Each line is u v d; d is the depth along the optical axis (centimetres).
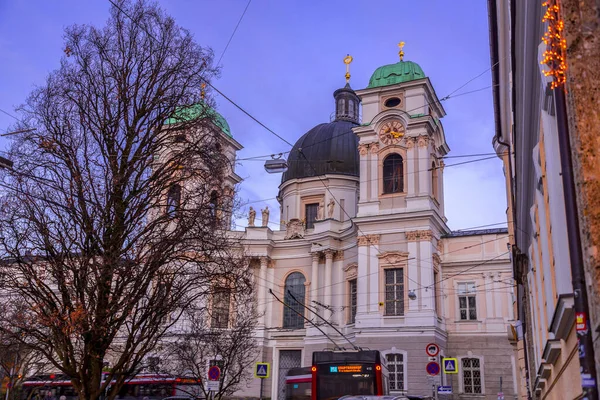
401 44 4625
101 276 1359
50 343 1380
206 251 1564
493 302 4194
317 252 4566
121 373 1439
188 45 1672
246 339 3209
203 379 3075
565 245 780
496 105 1838
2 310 1443
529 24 829
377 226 4188
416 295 3950
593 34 555
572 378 826
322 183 5019
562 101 596
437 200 4372
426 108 4319
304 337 4425
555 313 769
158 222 1495
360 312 4066
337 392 2209
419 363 3809
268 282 4706
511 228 2839
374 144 4353
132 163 1505
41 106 1525
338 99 5831
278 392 4391
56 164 1469
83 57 1574
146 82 1589
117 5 1644
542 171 987
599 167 529
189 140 1636
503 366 4056
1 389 2816
